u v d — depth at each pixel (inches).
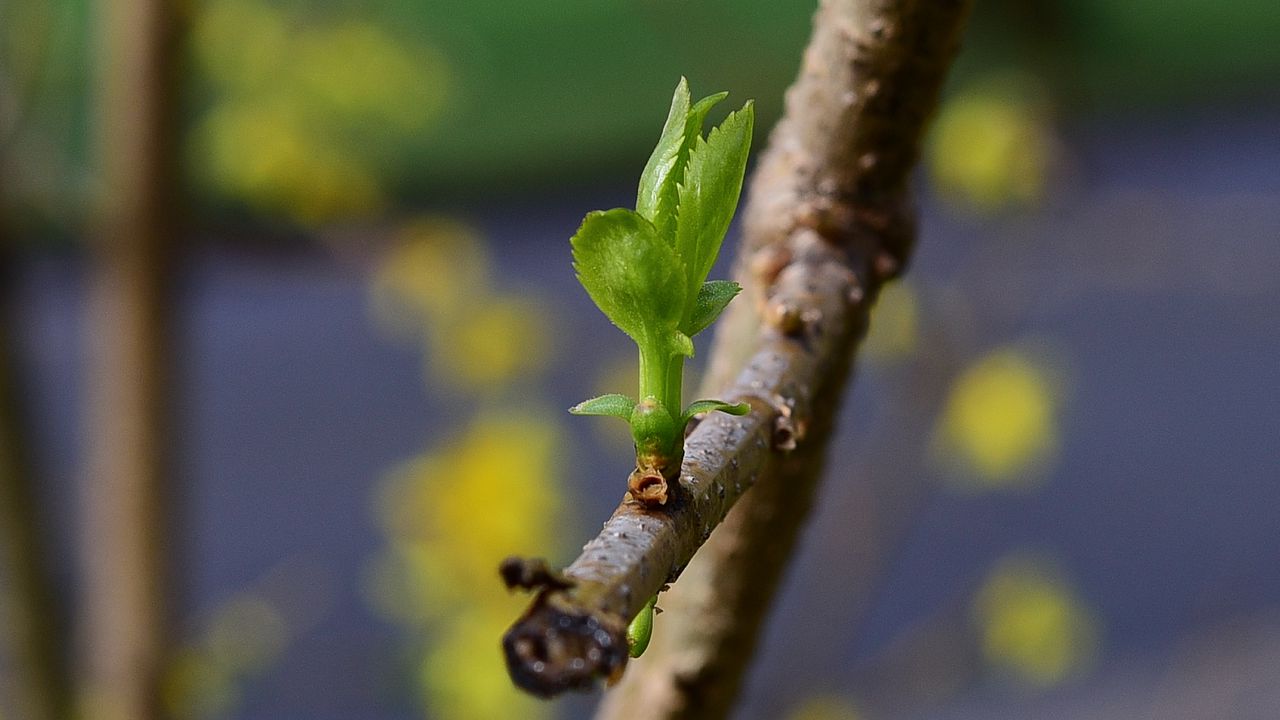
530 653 17.5
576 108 142.4
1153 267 50.2
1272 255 49.6
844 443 59.2
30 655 39.3
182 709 38.5
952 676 50.3
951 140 49.8
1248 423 116.6
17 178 38.2
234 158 42.7
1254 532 102.4
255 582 101.0
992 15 46.8
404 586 43.9
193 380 49.1
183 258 38.2
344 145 44.7
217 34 42.2
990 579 50.3
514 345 48.4
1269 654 59.1
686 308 19.0
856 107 21.2
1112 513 105.8
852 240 21.2
